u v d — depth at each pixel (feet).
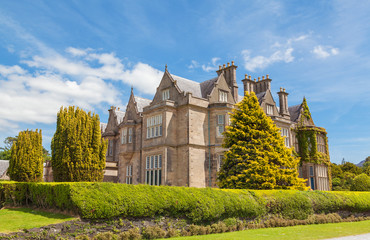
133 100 136.98
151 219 55.16
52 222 48.39
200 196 61.41
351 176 193.36
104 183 52.75
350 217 86.12
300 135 143.43
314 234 55.88
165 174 103.91
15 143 95.09
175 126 110.73
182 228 57.62
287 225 70.44
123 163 131.34
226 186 89.30
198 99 111.04
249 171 85.51
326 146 149.28
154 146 109.91
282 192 75.97
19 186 72.49
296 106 157.38
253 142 90.99
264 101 132.67
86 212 48.55
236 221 64.49
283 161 89.66
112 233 49.16
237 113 96.43
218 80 119.03
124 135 132.98
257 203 69.31
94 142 81.82
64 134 79.51
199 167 106.93
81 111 82.64
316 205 79.61
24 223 48.78
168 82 118.73
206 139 110.93
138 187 55.42
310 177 140.36
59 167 78.43
